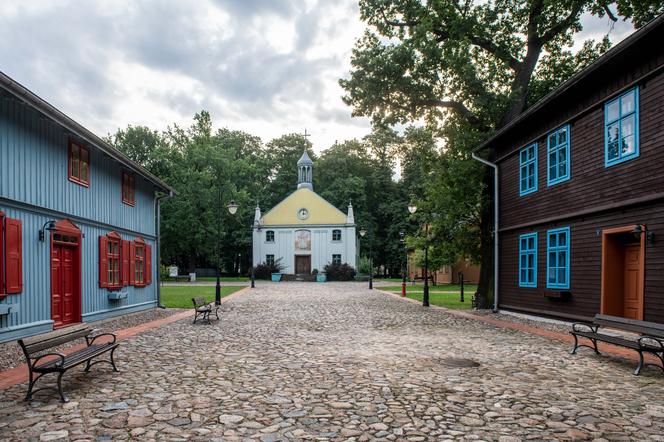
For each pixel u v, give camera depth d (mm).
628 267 11953
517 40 19891
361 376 7309
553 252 14656
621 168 11523
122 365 8031
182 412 5484
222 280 50750
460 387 6664
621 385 6816
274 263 53062
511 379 7156
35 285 11078
